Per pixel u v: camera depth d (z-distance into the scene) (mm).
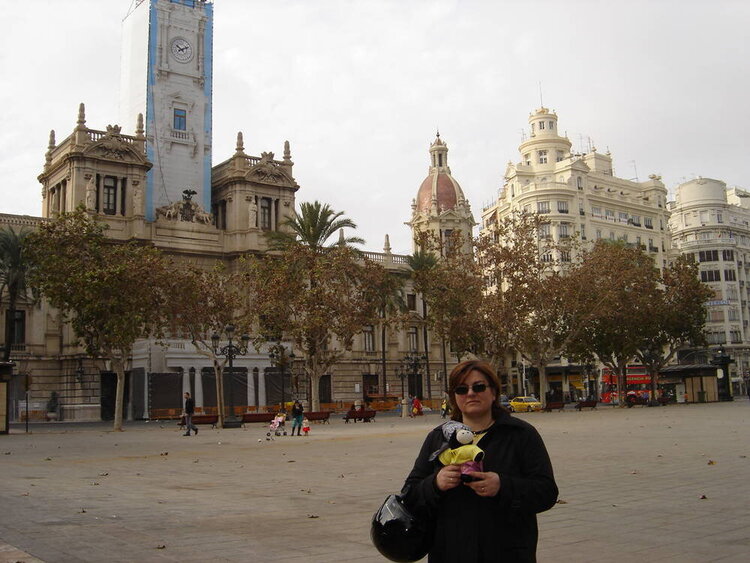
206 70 81188
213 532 10031
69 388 63844
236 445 29641
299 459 22172
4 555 8406
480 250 58094
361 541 9367
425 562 8594
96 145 68250
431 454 4625
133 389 63844
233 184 77750
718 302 110750
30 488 15289
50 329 64562
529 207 105062
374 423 49125
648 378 100125
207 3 82312
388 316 80438
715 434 27031
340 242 60688
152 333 62906
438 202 97750
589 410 62812
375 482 15789
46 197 74062
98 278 42219
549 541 9242
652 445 23234
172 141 77812
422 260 73125
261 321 55500
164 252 72000
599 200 108562
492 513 4359
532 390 100188
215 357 49219
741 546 8773
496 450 4609
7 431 40156
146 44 78000
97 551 8766
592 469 17141
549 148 114688
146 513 11742
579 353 68375
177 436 37281
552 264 59250
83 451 27016
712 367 72750
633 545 8938
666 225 117875
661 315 66938
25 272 51844
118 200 70000
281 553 8641
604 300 58719
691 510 11320
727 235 121688
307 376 74812
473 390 4750
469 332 58562
